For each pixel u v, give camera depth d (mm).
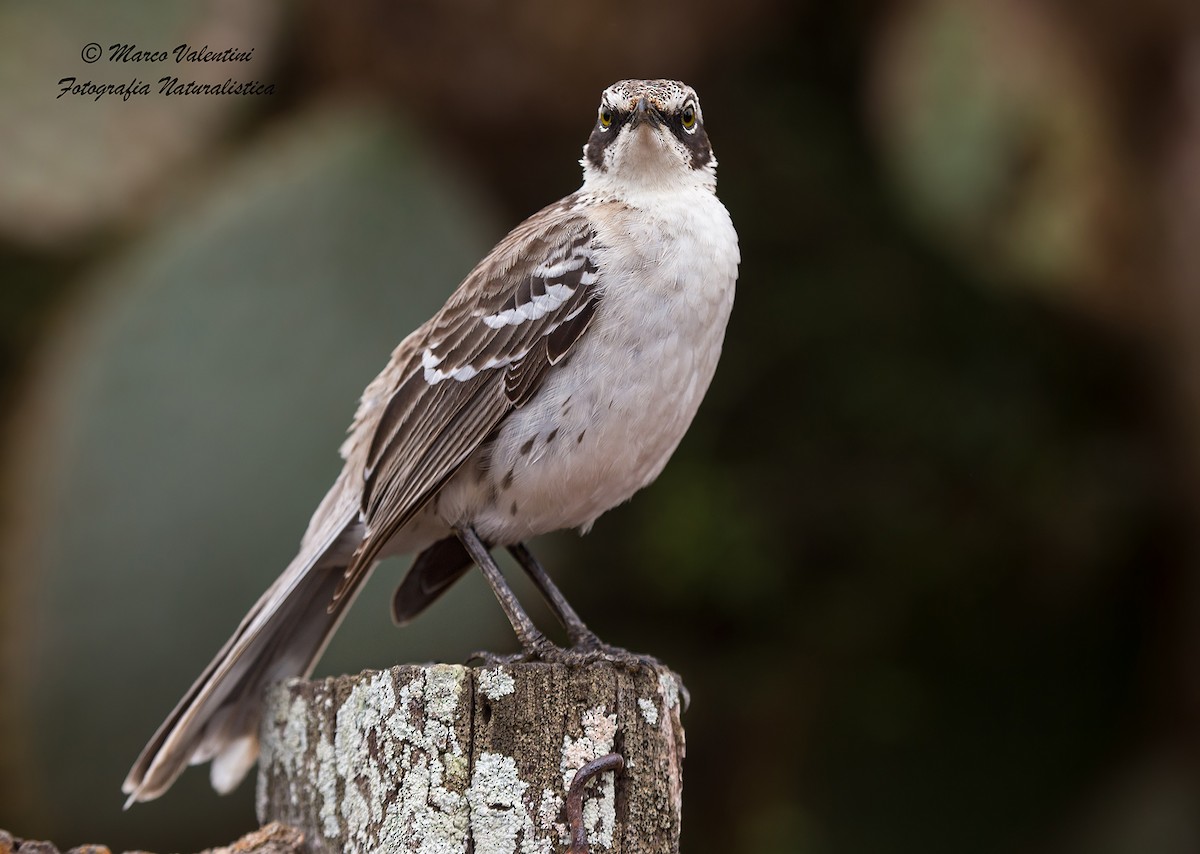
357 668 10469
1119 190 12734
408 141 11914
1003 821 13672
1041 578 13742
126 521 10492
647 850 4676
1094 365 13812
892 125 13195
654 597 13453
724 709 13453
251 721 6160
